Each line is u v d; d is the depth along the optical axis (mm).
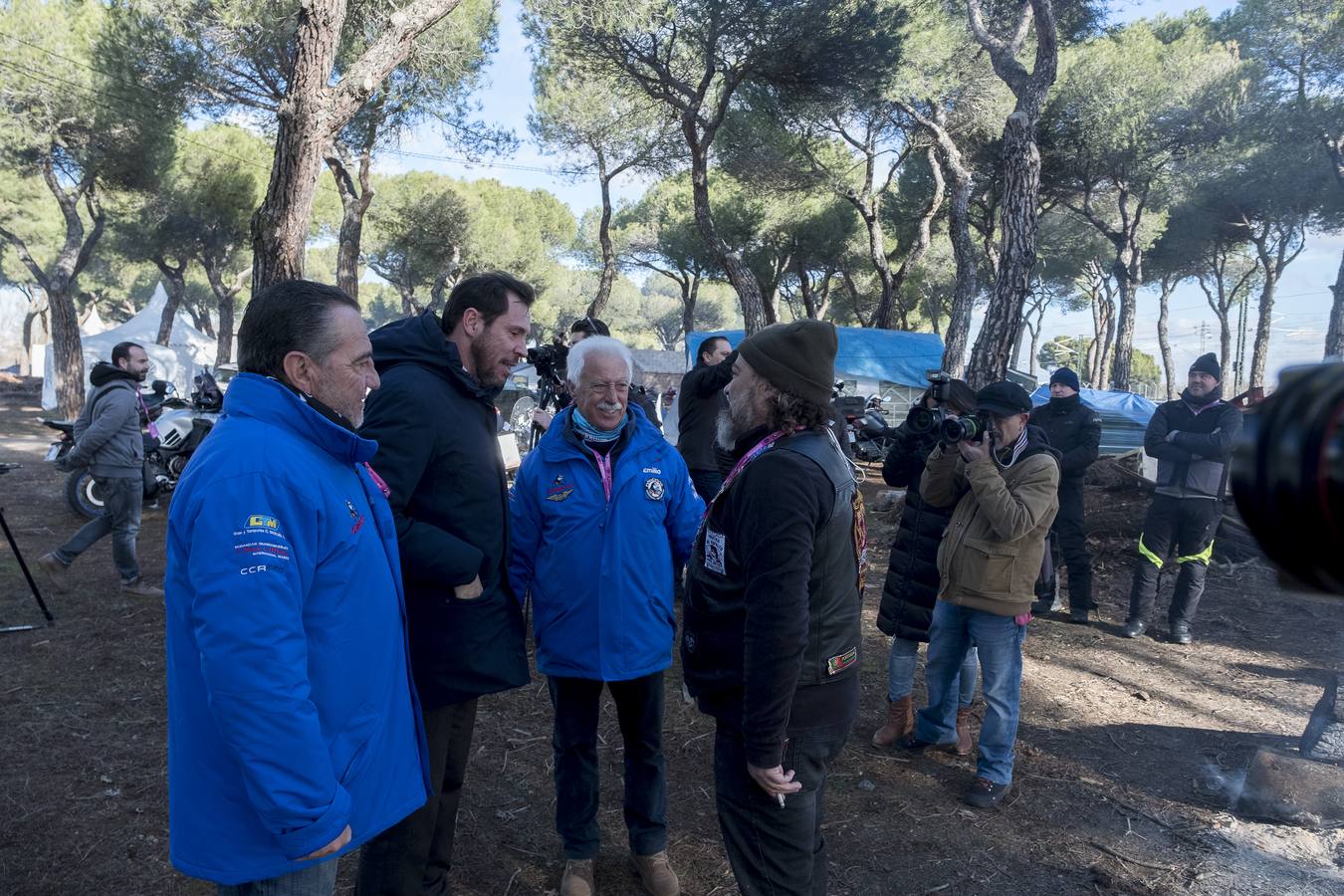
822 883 2078
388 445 2070
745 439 1985
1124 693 4473
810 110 14172
